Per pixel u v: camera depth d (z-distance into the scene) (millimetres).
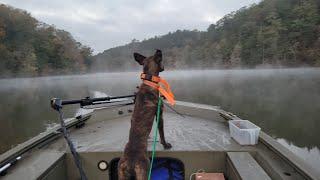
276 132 20984
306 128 21500
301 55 94938
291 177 2672
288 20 100188
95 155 3383
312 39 94125
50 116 29219
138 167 2785
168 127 4582
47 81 85438
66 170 3363
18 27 86188
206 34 137750
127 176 2857
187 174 3369
